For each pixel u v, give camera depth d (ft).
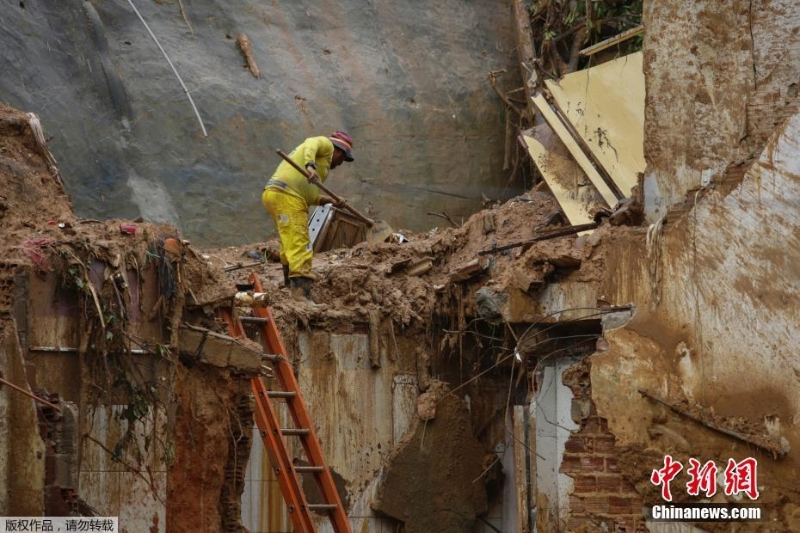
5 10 79.87
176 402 46.93
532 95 90.17
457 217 94.68
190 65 87.56
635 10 93.20
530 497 62.44
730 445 56.59
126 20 86.28
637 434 57.82
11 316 42.11
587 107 76.48
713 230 57.62
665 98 61.26
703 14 60.95
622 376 58.29
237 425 50.21
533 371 63.16
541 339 62.59
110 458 44.34
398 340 69.87
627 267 59.00
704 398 56.95
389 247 74.54
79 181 80.48
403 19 97.45
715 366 57.00
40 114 79.77
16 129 52.34
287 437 64.23
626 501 58.44
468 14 99.91
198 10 89.76
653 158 61.26
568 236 68.44
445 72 97.19
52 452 41.73
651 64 61.67
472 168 96.02
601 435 59.36
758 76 59.98
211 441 48.14
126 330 44.96
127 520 44.65
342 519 55.67
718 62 60.64
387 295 70.49
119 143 82.94
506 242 73.92
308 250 69.10
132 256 46.06
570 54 95.76
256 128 88.58
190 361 48.24
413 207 93.09
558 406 62.03
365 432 67.56
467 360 71.77
